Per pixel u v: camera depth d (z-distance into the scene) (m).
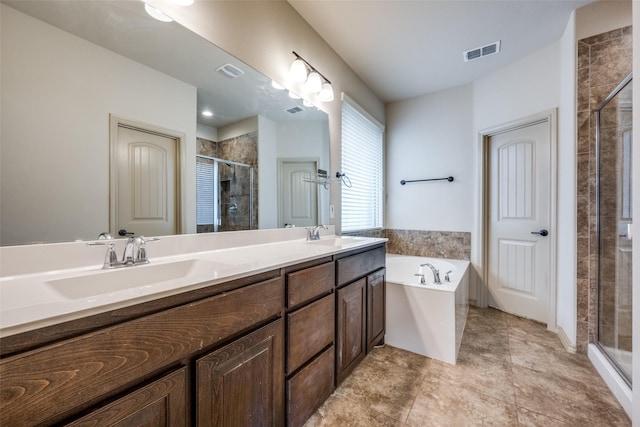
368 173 3.14
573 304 1.96
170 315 0.73
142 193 1.18
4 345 0.49
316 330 1.30
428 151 3.28
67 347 0.56
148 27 1.18
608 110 1.79
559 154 2.26
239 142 1.60
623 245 1.63
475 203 2.95
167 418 0.73
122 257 1.07
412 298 1.96
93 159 1.04
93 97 1.04
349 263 1.57
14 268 0.85
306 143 2.09
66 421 0.56
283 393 1.12
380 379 1.63
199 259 1.22
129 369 0.65
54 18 0.94
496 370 1.73
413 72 2.78
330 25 2.10
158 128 1.24
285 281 1.13
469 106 3.02
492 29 2.14
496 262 2.85
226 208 1.54
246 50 1.60
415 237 3.37
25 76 0.88
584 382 1.59
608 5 1.85
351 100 2.61
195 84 1.38
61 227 0.95
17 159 0.87
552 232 2.30
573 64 1.98
